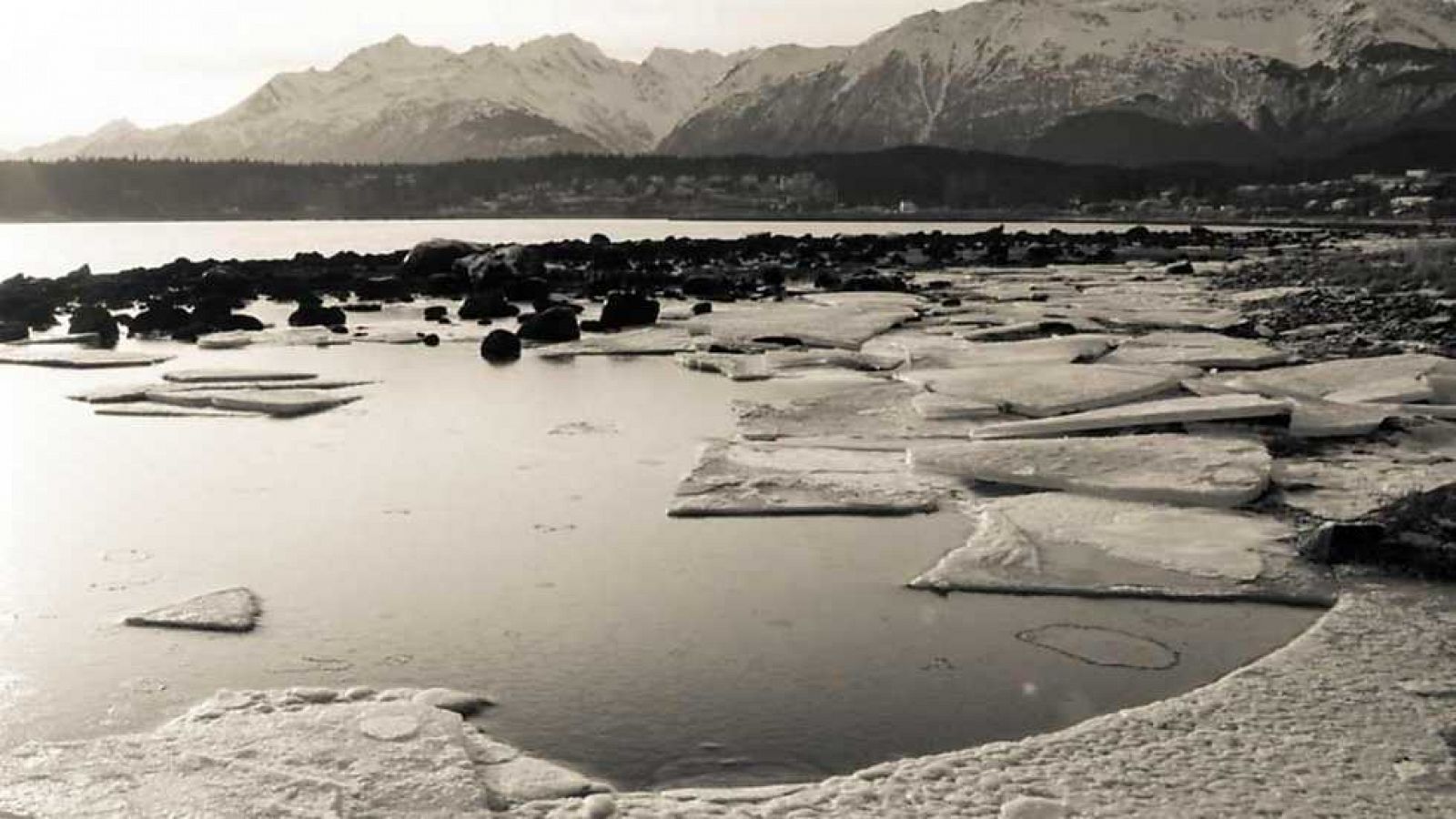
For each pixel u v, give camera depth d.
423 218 161.50
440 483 11.65
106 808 5.24
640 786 5.80
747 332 22.30
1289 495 10.61
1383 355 18.05
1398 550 8.66
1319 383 15.01
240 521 10.34
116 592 8.56
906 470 11.74
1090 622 7.86
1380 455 11.98
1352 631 7.45
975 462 11.55
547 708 6.67
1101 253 47.25
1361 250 44.47
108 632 7.76
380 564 9.16
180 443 13.59
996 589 8.45
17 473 12.07
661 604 8.27
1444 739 5.95
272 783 5.50
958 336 21.81
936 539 9.70
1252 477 10.73
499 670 7.18
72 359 20.30
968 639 7.60
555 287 35.50
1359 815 5.20
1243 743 5.93
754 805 5.40
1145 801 5.35
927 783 5.59
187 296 32.62
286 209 164.00
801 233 98.81
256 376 18.14
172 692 6.84
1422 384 14.45
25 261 61.50
